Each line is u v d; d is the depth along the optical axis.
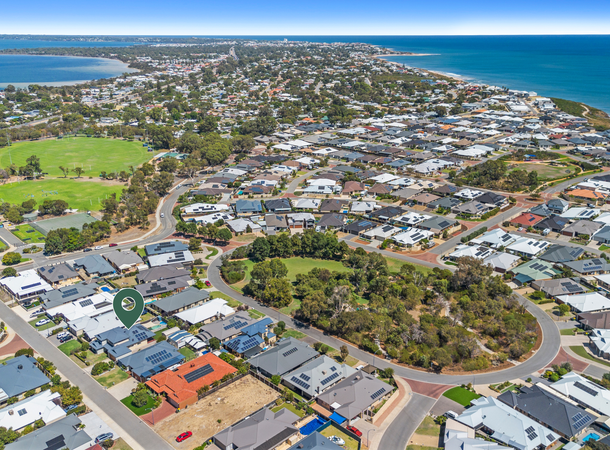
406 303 164.88
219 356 137.50
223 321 151.75
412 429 110.94
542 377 130.38
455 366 135.50
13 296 172.00
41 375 125.94
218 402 119.81
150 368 129.25
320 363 130.25
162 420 112.81
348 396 117.75
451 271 192.62
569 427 108.56
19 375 123.62
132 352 139.50
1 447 99.94
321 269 185.88
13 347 142.38
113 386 125.19
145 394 116.94
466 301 161.88
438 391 124.88
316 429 110.88
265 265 177.62
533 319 155.38
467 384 127.56
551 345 145.88
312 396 120.75
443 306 160.75
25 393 120.38
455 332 143.00
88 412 114.62
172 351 137.25
